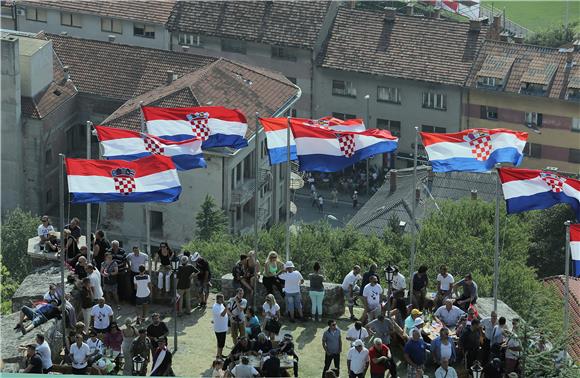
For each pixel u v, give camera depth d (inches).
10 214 6688.0
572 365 2864.2
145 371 2785.4
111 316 2854.3
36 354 2664.9
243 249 4655.5
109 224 6717.5
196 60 7377.0
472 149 3223.4
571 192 3122.5
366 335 2837.1
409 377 2800.2
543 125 7810.0
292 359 2805.1
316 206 7618.1
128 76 7347.4
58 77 7332.7
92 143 7313.0
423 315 2984.7
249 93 6633.9
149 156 3053.6
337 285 3152.1
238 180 6491.1
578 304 4692.4
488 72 7780.5
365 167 7829.7
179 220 6520.7
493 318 2866.6
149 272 3152.1
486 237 5226.4
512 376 2672.2
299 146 3309.5
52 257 3230.8
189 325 3102.9
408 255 4992.6
